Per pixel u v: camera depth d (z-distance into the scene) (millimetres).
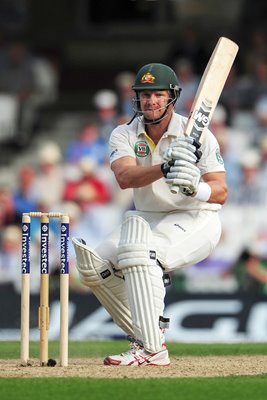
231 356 28594
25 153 64375
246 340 40688
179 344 35312
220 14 72000
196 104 24375
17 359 27406
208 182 24438
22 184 52938
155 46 73562
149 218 25109
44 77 68375
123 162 24516
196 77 62000
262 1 70812
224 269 47250
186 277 46469
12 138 65125
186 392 20062
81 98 70125
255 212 49281
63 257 23578
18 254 48125
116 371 23078
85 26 74938
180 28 73188
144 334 23891
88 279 24688
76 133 65625
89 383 21016
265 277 46781
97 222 50250
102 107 58406
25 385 20797
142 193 24953
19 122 65562
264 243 48438
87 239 50000
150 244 23953
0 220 51719
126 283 24031
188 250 24547
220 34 70812
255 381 21500
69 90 73938
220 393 19984
